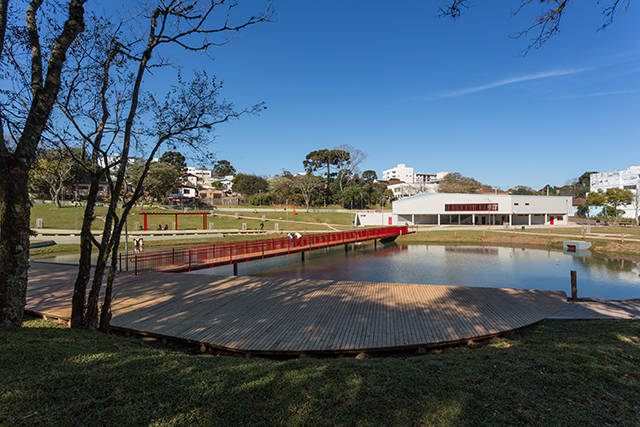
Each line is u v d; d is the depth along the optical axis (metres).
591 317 8.77
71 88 7.05
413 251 35.88
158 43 7.22
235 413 3.41
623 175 81.31
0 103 5.98
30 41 6.27
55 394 3.51
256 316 8.22
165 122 7.73
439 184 93.88
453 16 5.61
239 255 19.62
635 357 5.16
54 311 8.37
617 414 3.50
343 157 82.19
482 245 40.72
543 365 4.80
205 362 4.90
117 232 7.27
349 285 11.39
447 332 7.25
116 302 9.38
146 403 3.48
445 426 3.24
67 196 52.81
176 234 34.12
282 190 75.44
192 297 9.87
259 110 8.33
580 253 33.12
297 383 4.07
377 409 3.52
